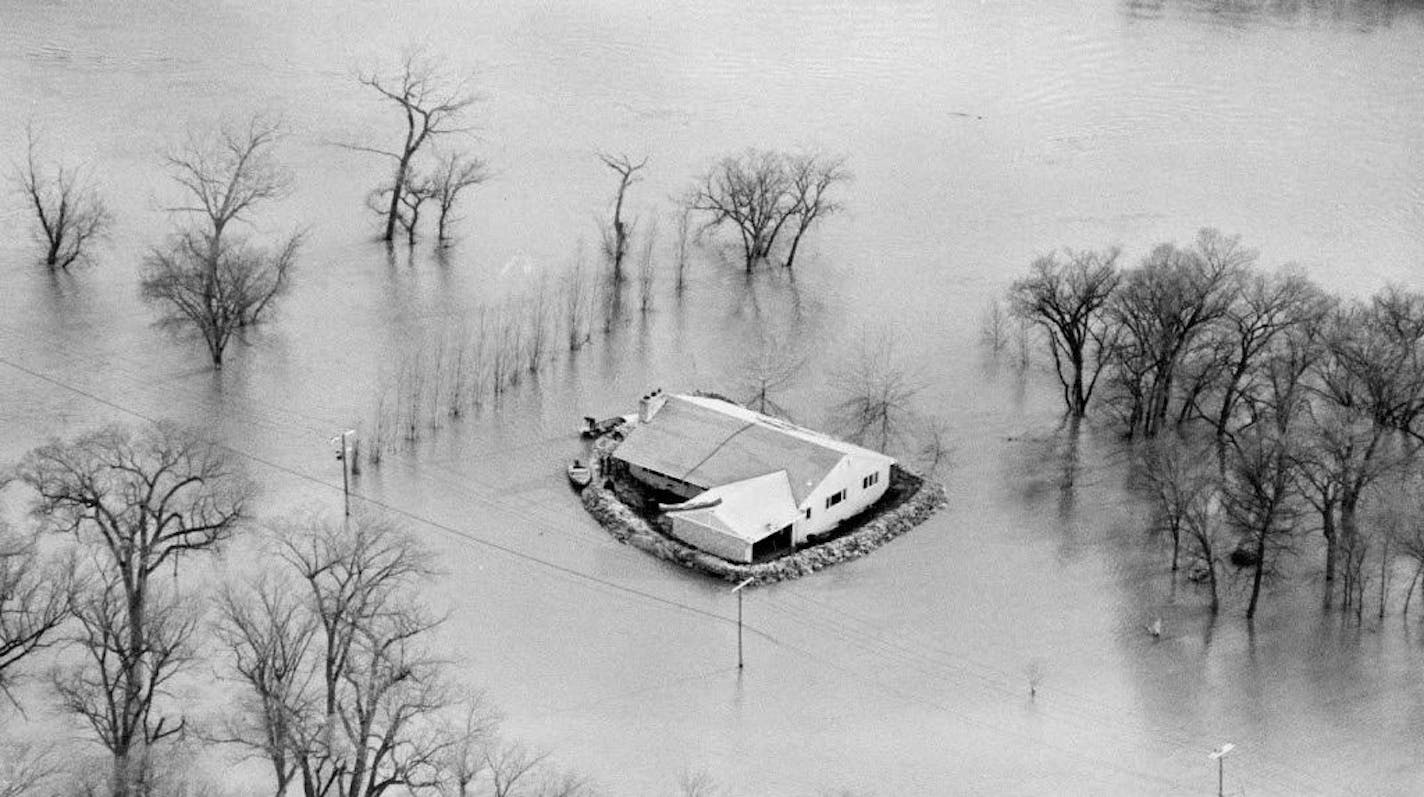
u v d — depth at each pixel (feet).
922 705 595.06
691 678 604.49
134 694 523.29
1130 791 554.46
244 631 526.16
